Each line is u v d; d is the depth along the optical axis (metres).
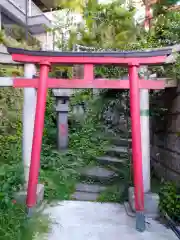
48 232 2.42
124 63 2.76
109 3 5.07
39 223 2.52
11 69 4.32
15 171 3.06
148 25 4.31
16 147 4.40
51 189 3.54
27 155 3.13
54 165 4.36
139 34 4.29
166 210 2.78
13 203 2.64
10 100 4.86
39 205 3.06
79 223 2.68
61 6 6.15
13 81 2.90
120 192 3.54
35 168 2.69
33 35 8.38
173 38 3.51
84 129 5.88
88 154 4.92
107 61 2.75
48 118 5.82
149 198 2.90
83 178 4.25
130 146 4.36
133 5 5.04
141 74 3.15
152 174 4.27
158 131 4.01
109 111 5.88
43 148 4.88
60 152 4.93
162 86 2.87
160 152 3.91
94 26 5.15
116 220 2.79
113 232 2.47
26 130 3.12
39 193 3.12
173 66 3.04
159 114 3.82
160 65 3.01
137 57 2.72
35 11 8.43
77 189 3.93
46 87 2.76
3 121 4.65
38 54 2.74
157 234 2.45
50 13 9.13
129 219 2.82
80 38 5.49
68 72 5.29
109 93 4.96
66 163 4.56
